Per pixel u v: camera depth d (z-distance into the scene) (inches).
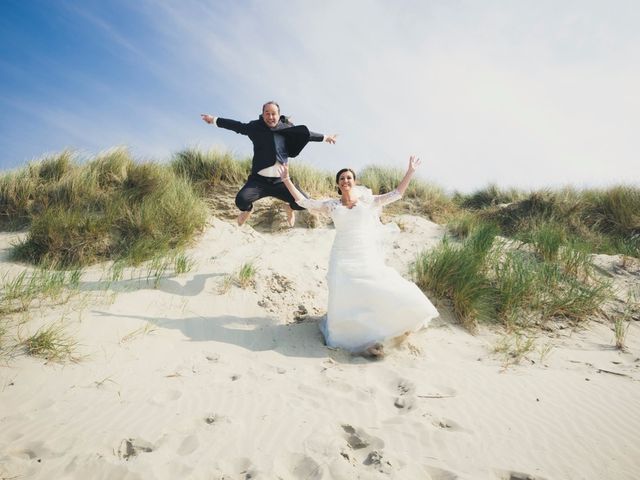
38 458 97.6
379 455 101.9
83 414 115.6
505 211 353.4
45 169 288.7
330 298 171.8
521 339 188.4
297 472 96.7
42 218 242.8
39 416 113.3
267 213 312.5
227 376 144.2
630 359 173.0
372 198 183.6
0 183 271.1
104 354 148.1
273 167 217.8
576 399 133.9
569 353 175.8
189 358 155.1
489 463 101.2
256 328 184.7
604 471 99.7
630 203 327.6
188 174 326.3
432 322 197.8
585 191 363.9
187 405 122.9
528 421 120.3
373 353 161.0
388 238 187.6
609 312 217.0
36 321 159.8
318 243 284.0
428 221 346.6
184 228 256.4
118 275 211.8
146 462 96.4
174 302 192.9
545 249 265.6
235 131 222.2
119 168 289.4
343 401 127.9
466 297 204.8
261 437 108.2
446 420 119.6
